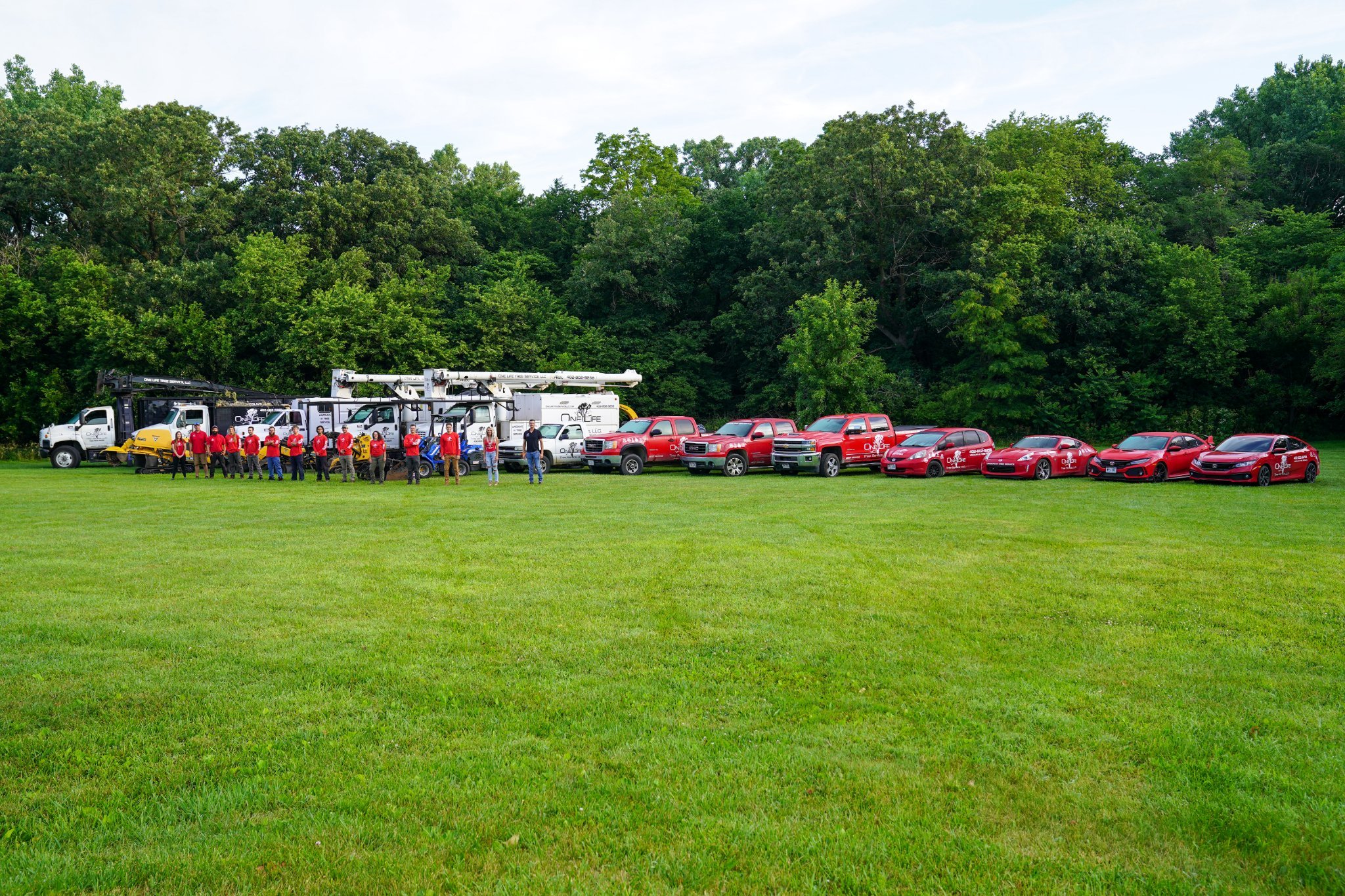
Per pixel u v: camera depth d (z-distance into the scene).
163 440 30.14
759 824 4.50
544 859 4.16
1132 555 12.18
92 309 41.97
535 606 9.15
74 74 63.47
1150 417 43.94
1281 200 60.31
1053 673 6.96
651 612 8.88
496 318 48.78
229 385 41.62
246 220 51.75
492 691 6.52
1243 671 7.02
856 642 7.80
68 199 49.62
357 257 47.44
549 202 65.06
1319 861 4.16
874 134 47.16
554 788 4.91
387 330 42.91
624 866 4.11
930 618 8.68
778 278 50.12
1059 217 47.09
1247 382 47.59
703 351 56.19
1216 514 16.98
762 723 5.90
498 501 19.73
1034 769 5.17
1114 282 46.47
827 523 15.60
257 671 6.96
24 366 43.72
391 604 9.22
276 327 43.31
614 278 53.78
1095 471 25.86
